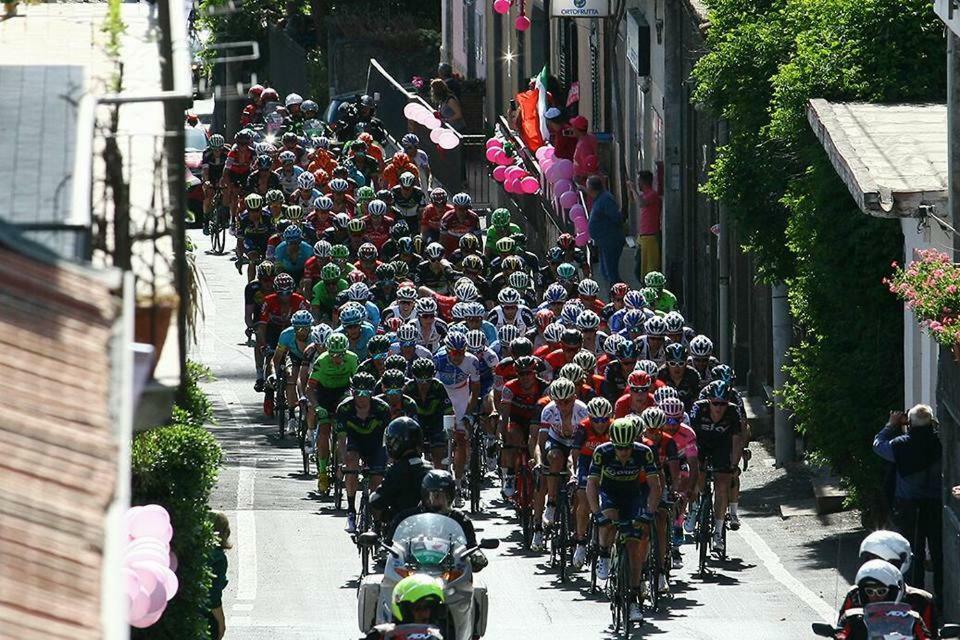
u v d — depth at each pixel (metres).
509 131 111.38
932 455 44.28
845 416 51.16
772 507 57.22
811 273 52.53
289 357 65.19
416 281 73.25
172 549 32.00
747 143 59.78
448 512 38.09
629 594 41.44
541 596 46.09
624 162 94.81
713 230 72.19
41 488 15.52
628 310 60.62
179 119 25.00
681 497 49.41
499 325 63.28
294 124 111.75
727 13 63.50
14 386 16.41
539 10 112.00
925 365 48.25
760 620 43.28
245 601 45.06
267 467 61.50
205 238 106.56
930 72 55.81
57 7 34.69
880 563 31.84
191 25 37.88
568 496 48.16
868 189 45.94
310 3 152.62
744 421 49.72
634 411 48.47
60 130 22.92
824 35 56.84
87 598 14.64
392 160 97.19
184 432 32.31
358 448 49.97
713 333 76.75
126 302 17.91
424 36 148.50
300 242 76.19
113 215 25.09
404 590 31.84
